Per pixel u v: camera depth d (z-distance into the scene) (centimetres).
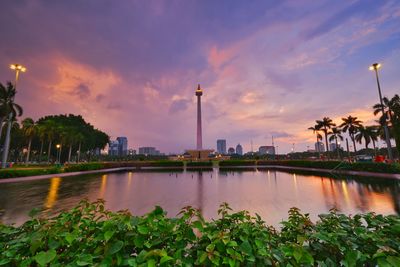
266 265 154
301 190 1294
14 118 3206
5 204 962
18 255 147
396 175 1827
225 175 2500
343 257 167
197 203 955
